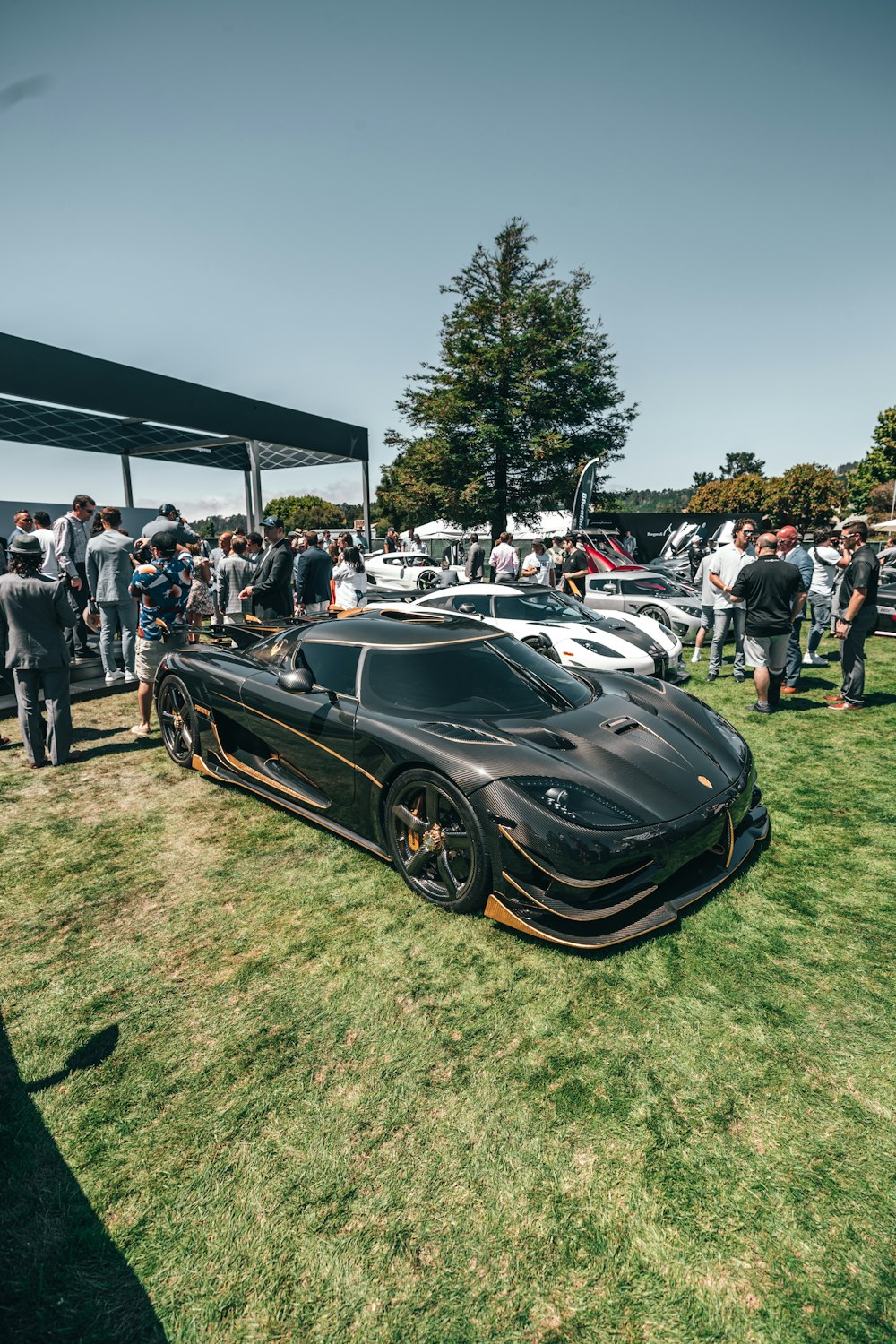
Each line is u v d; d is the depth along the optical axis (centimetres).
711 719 371
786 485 6969
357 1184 178
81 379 1098
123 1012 246
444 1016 239
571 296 3334
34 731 498
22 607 476
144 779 477
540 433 3081
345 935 288
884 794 421
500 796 272
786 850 352
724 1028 229
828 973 256
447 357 3381
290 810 392
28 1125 198
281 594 761
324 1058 221
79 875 345
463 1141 190
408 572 1745
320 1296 152
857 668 605
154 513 1564
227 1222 169
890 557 1110
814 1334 142
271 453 1991
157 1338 145
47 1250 164
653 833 268
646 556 2338
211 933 294
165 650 547
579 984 253
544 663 402
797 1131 190
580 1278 155
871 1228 163
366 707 344
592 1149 186
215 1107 204
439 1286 154
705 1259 158
